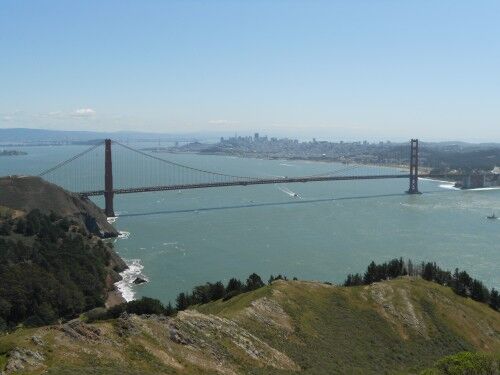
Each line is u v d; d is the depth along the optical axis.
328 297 81.06
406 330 76.88
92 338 46.03
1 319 88.44
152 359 46.22
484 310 91.25
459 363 53.50
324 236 162.38
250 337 60.06
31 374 37.69
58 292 100.69
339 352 64.56
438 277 102.69
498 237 162.62
